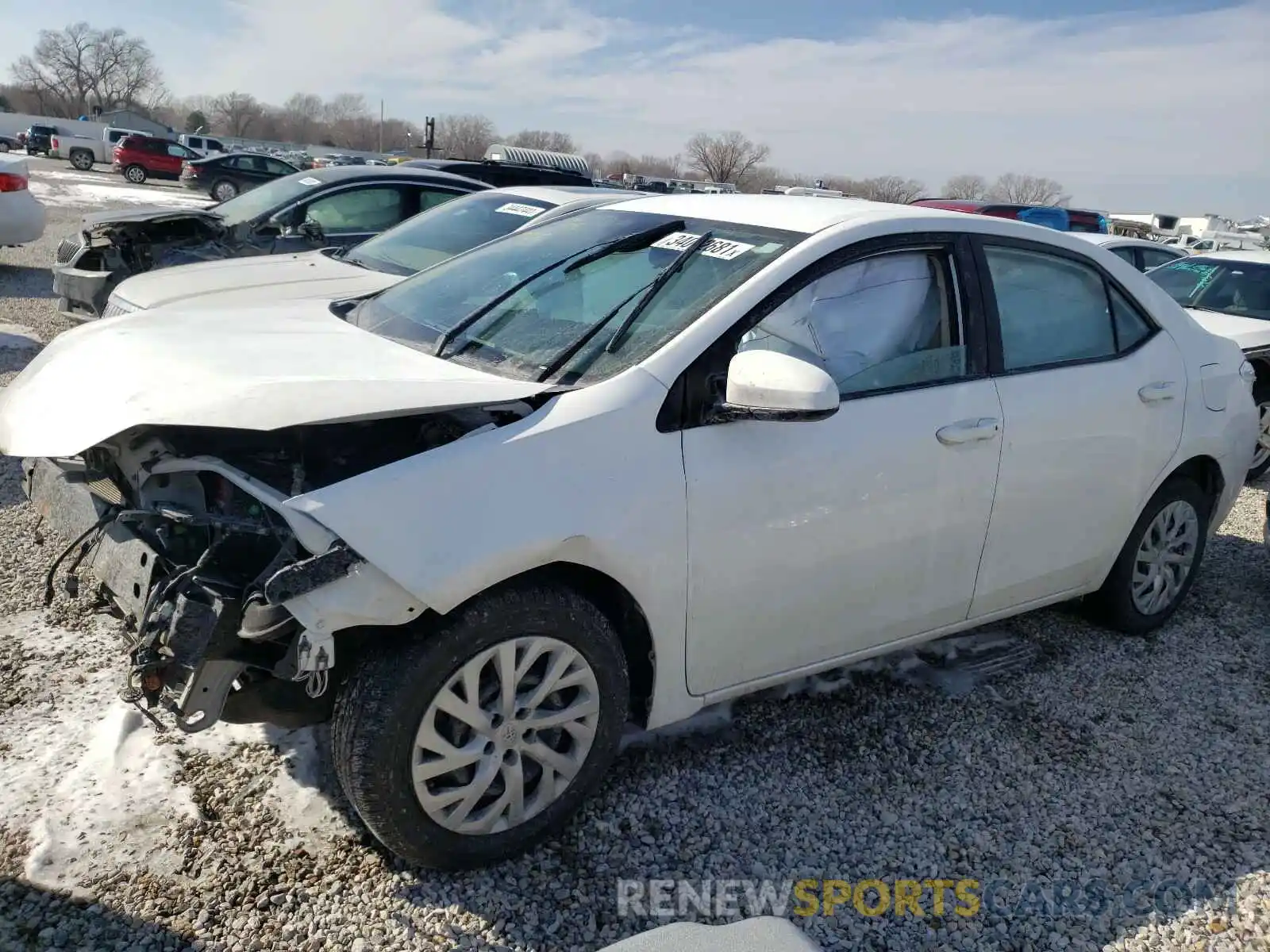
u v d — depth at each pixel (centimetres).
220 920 230
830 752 317
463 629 234
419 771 235
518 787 253
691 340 270
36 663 327
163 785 272
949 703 353
